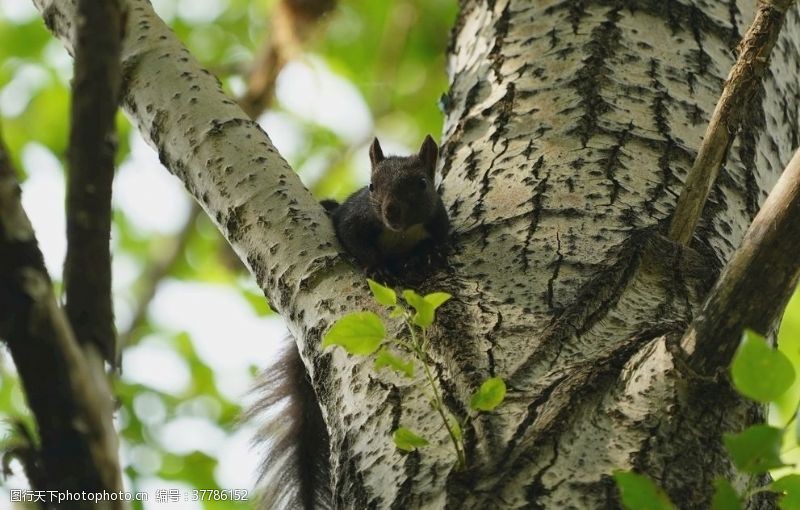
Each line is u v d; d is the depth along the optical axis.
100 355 4.68
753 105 8.36
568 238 7.04
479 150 8.26
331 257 7.03
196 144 7.73
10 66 17.58
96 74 4.74
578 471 5.46
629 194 7.37
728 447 4.64
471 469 5.48
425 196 10.14
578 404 5.69
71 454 4.36
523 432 5.61
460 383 5.98
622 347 6.01
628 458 5.51
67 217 4.70
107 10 4.81
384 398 6.12
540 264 6.86
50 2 8.56
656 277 6.58
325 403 6.52
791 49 9.43
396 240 9.95
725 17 8.98
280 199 7.37
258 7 18.69
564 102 8.21
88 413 4.41
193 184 7.75
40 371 4.37
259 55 16.11
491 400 5.28
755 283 5.47
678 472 5.50
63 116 17.31
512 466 5.46
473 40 9.58
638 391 5.71
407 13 17.27
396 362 5.43
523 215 7.31
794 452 6.50
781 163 8.52
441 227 8.43
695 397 5.66
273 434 9.95
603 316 6.31
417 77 17.80
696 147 7.86
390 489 5.71
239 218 7.39
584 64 8.46
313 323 6.79
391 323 6.48
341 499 5.99
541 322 6.36
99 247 4.71
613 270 6.54
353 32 17.59
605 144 7.78
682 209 6.75
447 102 9.25
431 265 7.43
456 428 5.68
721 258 7.13
